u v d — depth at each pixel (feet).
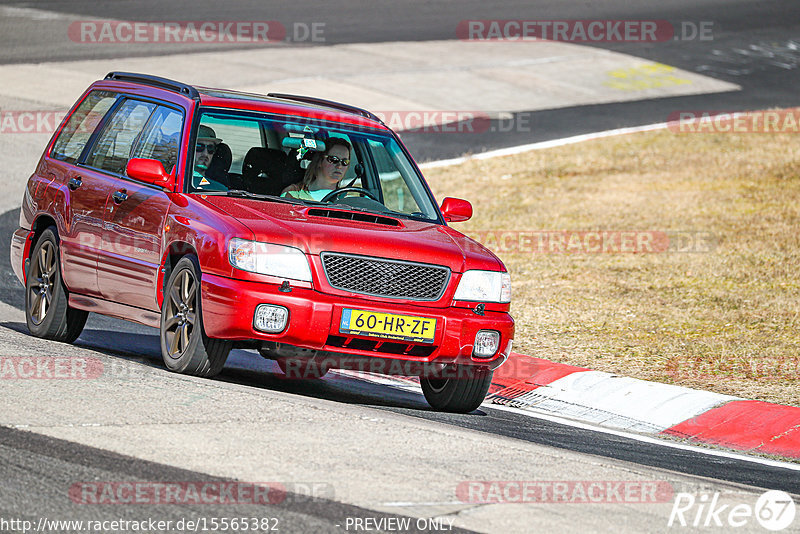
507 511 62.64
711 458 91.09
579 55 374.84
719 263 175.42
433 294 92.02
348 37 376.68
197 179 96.73
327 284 88.48
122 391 81.82
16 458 65.05
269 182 99.40
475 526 59.62
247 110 102.01
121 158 105.09
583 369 116.98
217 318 87.35
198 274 90.33
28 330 115.03
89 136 110.93
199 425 74.43
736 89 341.00
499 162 254.88
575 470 74.02
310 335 87.15
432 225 100.89
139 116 105.81
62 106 258.98
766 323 142.51
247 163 99.86
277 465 67.31
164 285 94.58
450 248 94.43
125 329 129.08
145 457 66.80
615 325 140.77
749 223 202.49
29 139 235.40
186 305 91.61
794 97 332.80
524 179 241.55
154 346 117.80
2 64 297.33
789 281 164.66
